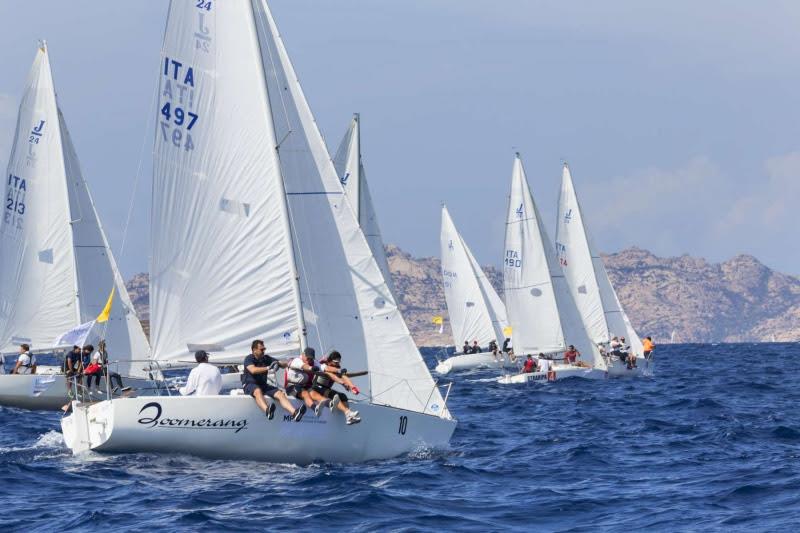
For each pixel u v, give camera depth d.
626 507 41.44
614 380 132.75
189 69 48.75
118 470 45.66
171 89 48.81
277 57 50.47
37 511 39.12
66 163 100.00
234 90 48.72
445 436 53.25
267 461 46.56
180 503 39.81
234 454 45.97
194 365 49.03
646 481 48.16
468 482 46.69
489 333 175.00
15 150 91.75
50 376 83.31
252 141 48.72
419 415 50.94
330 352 49.91
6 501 40.78
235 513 38.44
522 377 127.88
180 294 48.81
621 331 154.00
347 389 47.44
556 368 129.12
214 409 44.81
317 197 50.19
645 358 149.38
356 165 98.31
